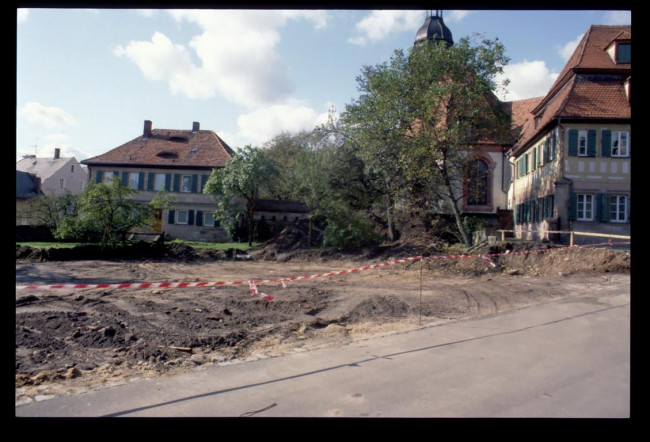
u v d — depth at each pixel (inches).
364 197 1225.4
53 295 467.5
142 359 255.6
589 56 1027.3
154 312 388.5
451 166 936.3
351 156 1230.3
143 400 194.9
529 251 737.0
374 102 929.5
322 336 312.0
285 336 312.3
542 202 1066.1
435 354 263.0
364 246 1000.9
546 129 1037.2
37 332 306.5
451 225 1079.0
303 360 253.4
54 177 2181.3
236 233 1373.0
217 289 536.4
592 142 954.1
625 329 321.1
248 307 420.2
